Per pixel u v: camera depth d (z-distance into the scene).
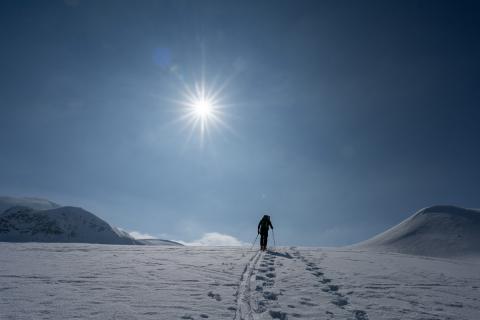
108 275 11.47
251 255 19.03
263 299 8.73
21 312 6.84
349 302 9.02
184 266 13.99
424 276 13.88
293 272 13.27
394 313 8.05
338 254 22.05
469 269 18.09
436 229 49.31
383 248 46.41
